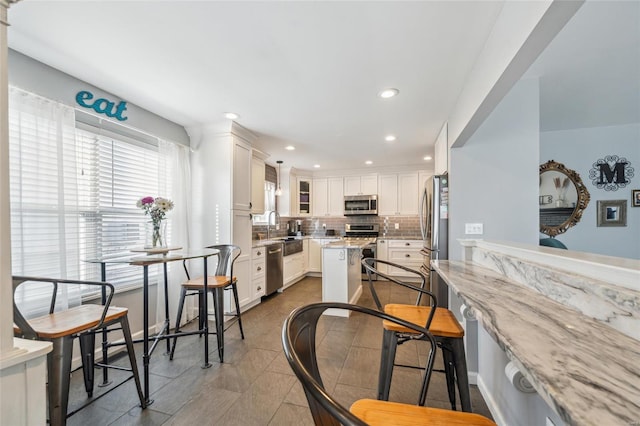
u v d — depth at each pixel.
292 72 2.08
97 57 1.88
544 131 3.48
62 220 2.00
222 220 3.22
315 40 1.71
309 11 1.47
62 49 1.79
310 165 5.59
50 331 1.36
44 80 1.96
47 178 1.95
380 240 5.54
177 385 1.92
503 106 2.27
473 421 0.73
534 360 0.58
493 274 1.48
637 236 3.23
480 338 1.91
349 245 3.49
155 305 2.84
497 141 2.30
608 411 0.43
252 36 1.67
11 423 0.92
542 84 2.27
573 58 1.90
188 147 3.27
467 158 2.37
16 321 1.25
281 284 4.52
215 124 3.19
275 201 5.72
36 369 0.99
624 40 1.69
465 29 1.59
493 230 2.31
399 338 1.35
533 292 1.11
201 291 2.59
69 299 2.07
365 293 4.44
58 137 2.00
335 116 2.95
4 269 0.91
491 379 1.69
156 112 2.84
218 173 3.23
